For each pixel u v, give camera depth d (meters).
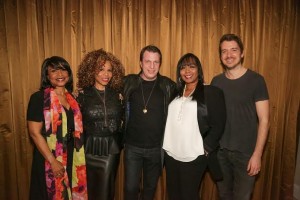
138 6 2.15
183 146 1.63
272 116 2.37
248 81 1.76
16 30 2.03
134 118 1.87
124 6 2.13
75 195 1.79
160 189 2.39
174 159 1.72
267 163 2.43
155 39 2.20
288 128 2.41
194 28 2.24
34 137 1.62
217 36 2.26
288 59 2.34
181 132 1.64
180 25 2.20
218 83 1.89
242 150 1.80
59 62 1.69
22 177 2.18
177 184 1.76
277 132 2.40
